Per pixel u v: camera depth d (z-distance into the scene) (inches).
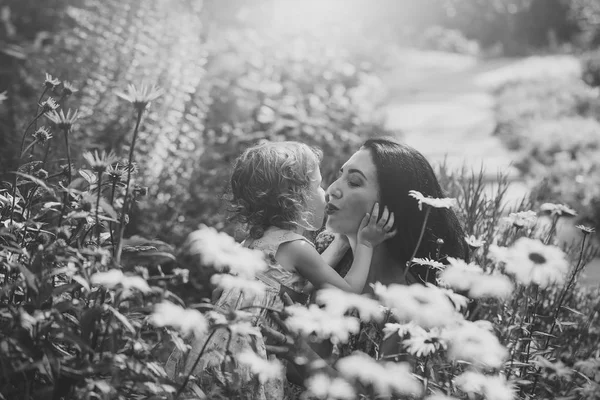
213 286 125.2
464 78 673.6
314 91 230.5
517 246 62.6
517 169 274.1
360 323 81.2
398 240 86.4
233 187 89.3
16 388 62.0
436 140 362.0
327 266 83.3
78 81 176.6
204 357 74.4
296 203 86.1
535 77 544.7
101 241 70.7
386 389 57.7
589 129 302.0
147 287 55.1
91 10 207.9
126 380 58.7
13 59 240.7
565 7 975.0
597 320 110.1
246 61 231.1
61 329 58.4
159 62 175.0
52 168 129.0
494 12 1115.3
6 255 67.9
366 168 85.4
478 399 65.2
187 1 222.2
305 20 308.0
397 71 731.4
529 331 83.8
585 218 194.7
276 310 59.3
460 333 58.9
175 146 163.8
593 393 68.1
